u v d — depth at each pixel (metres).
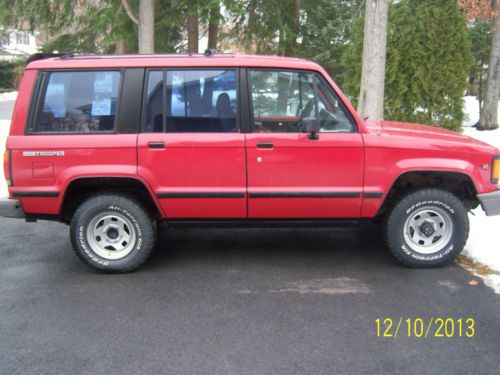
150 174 4.31
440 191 4.45
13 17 11.87
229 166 4.31
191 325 3.52
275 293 4.06
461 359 3.07
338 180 4.36
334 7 15.37
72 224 4.42
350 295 4.00
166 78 4.33
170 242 5.41
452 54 9.98
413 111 10.36
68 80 4.33
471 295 3.99
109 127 4.32
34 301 3.94
